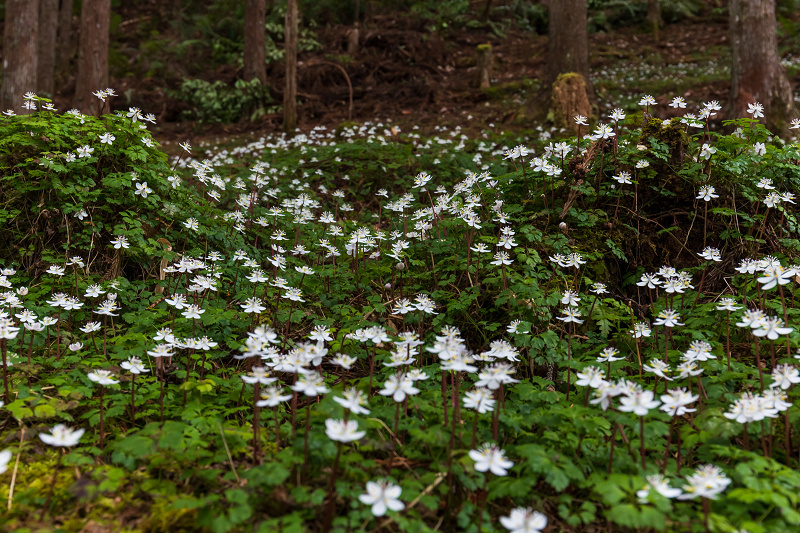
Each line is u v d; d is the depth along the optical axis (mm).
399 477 2615
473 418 2953
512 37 18188
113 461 2580
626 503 2258
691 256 4777
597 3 19406
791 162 4898
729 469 2646
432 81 14750
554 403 3150
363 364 3893
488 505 2586
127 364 2928
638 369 3521
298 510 2383
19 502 2459
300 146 9883
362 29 17516
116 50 17891
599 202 4965
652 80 13539
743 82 9391
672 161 4980
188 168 8523
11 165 4918
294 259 4844
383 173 8133
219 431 2809
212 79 16344
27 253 4668
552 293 3768
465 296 4078
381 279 4793
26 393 3045
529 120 11031
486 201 5203
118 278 4328
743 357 3689
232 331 4098
